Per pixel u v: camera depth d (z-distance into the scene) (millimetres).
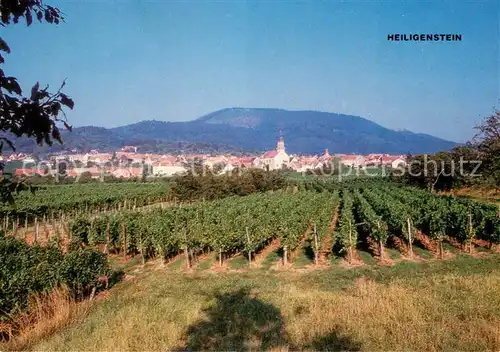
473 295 10227
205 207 29734
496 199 35000
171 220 22109
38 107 2715
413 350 7195
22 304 9969
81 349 7715
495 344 7207
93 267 12922
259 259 18531
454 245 19578
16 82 2668
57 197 43094
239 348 7543
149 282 14711
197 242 18469
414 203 26531
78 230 21891
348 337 7797
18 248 14414
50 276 11180
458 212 19344
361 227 24328
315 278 14773
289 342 7777
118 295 12891
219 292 12297
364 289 11570
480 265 15727
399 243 20688
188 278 15336
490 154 35469
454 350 7090
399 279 13141
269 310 9789
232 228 18422
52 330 9367
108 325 9086
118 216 22234
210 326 9016
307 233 24547
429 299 9797
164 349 7684
